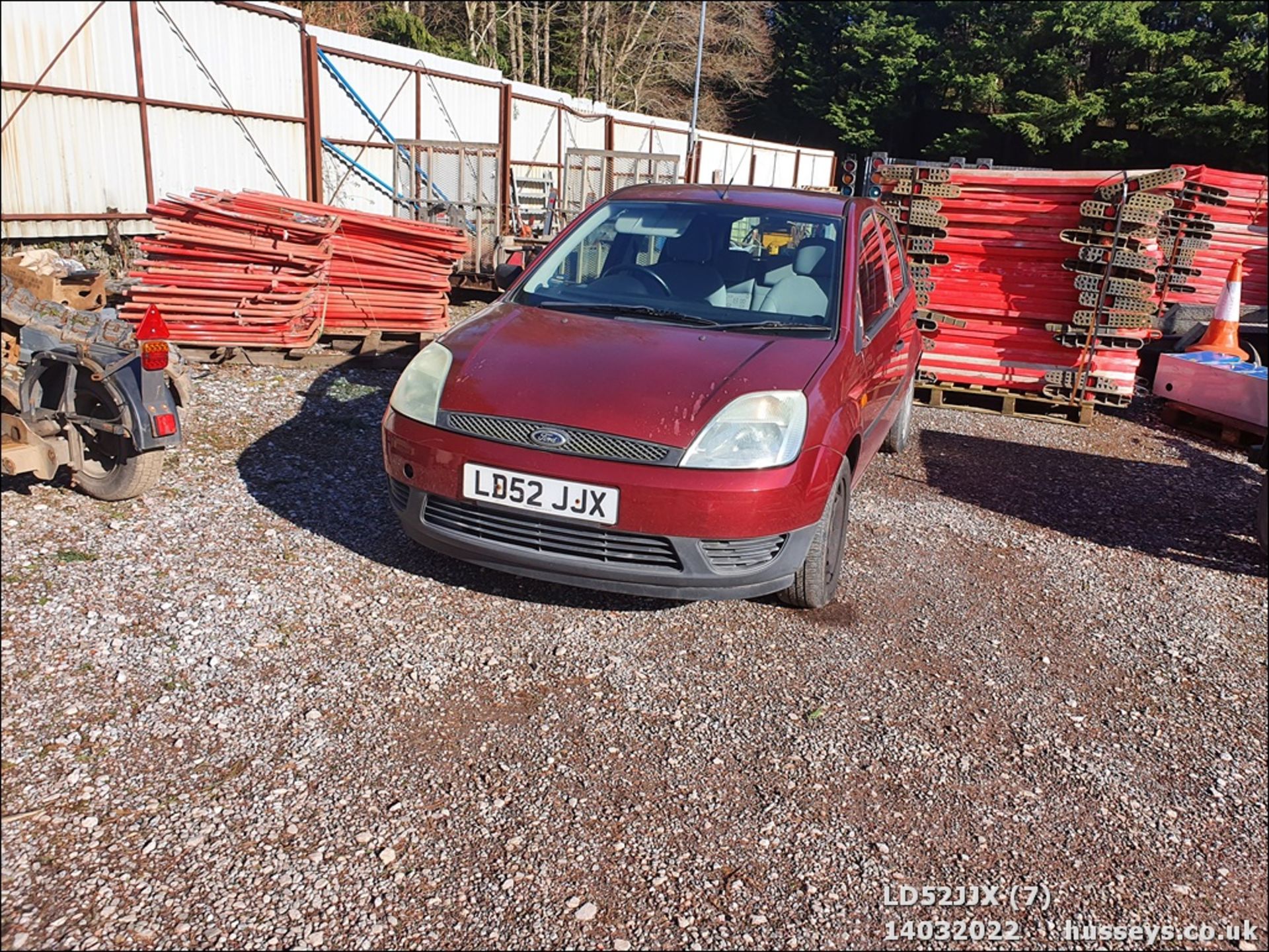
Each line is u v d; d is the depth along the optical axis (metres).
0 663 2.97
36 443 3.98
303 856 2.38
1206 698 3.69
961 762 3.08
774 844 2.61
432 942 2.18
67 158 10.14
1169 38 40.72
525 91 19.56
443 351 3.82
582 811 2.65
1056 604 4.39
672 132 27.23
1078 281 7.64
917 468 6.36
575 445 3.32
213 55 11.80
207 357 6.81
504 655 3.39
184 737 2.77
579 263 4.55
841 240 4.62
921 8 50.03
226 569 3.75
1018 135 45.97
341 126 15.07
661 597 3.41
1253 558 5.29
